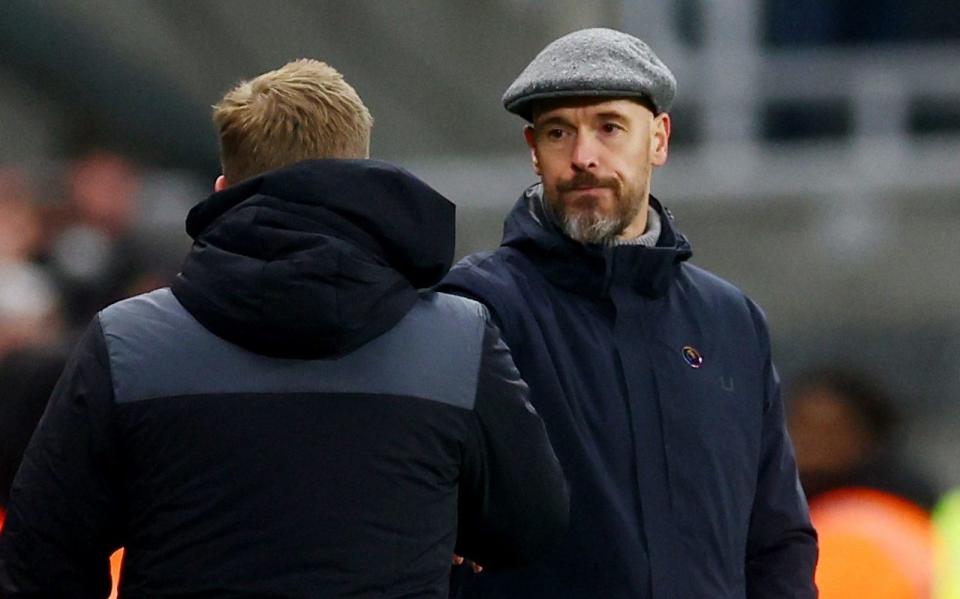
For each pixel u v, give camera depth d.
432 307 12.27
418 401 11.91
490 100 39.28
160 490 11.69
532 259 14.12
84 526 11.81
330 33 38.34
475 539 12.52
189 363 11.77
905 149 39.59
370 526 11.70
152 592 11.70
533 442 12.31
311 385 11.79
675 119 41.22
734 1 40.66
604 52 13.75
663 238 14.38
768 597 14.32
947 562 22.17
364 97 38.94
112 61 36.47
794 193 37.69
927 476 24.11
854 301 37.47
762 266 37.59
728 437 14.05
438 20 38.78
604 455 13.71
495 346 12.34
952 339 37.19
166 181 36.00
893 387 37.03
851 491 22.83
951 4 42.75
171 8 36.91
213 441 11.66
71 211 28.03
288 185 11.80
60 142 36.88
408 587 11.79
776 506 14.45
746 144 39.94
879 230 37.47
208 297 11.78
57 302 26.33
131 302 12.05
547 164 13.91
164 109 37.75
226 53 37.91
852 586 19.83
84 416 11.72
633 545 13.55
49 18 35.03
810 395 23.09
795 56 42.53
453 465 12.08
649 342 14.00
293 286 11.61
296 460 11.68
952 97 41.75
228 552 11.59
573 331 13.91
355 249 11.79
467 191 36.31
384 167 11.95
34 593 11.83
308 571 11.59
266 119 12.22
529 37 38.41
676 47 41.22
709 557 13.78
